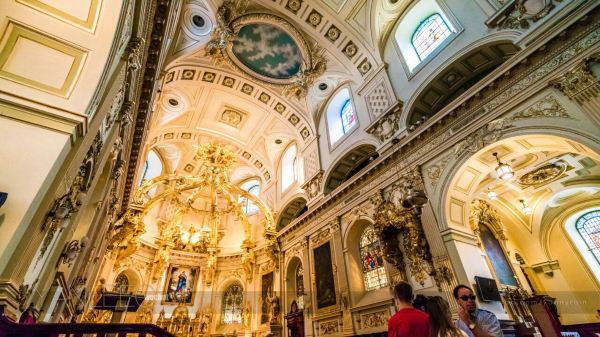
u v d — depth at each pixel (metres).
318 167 15.66
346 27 13.57
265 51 15.62
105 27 4.72
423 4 11.77
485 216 11.93
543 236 13.15
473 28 9.46
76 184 5.02
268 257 18.55
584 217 12.59
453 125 9.30
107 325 2.85
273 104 18.02
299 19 13.90
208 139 20.48
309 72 15.63
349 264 12.16
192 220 23.33
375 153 13.88
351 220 12.73
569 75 6.81
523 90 7.69
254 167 21.95
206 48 14.66
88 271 10.38
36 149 3.91
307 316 13.73
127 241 16.06
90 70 4.55
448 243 8.40
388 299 10.02
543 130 7.02
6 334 2.35
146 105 9.90
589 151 7.06
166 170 22.38
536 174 11.46
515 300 10.02
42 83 4.26
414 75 11.27
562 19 7.06
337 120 15.81
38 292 4.79
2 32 4.16
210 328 18.84
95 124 4.96
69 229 5.33
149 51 8.39
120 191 13.20
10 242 3.30
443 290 8.18
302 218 15.86
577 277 11.98
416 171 10.04
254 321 17.83
